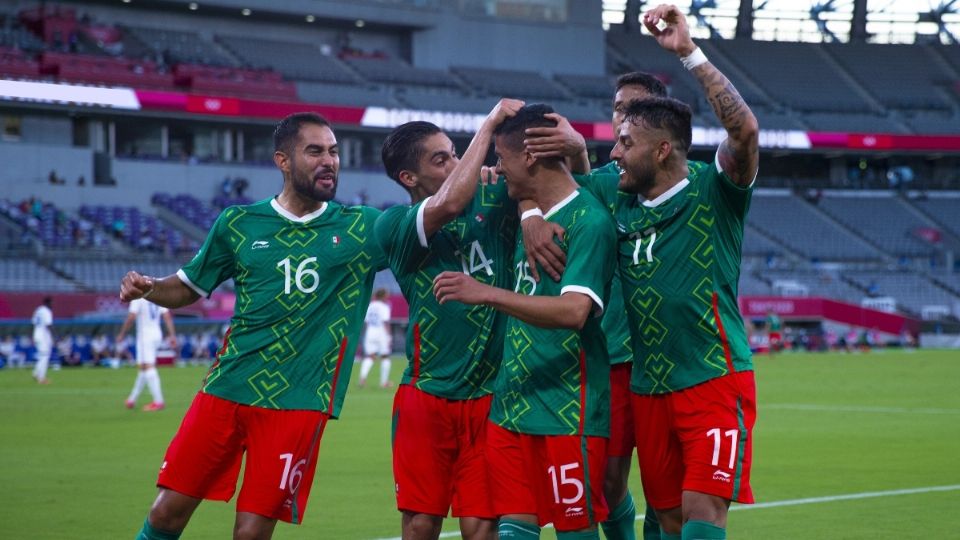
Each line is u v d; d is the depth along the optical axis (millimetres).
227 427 7426
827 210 74250
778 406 25453
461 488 7504
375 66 66125
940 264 71312
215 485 7527
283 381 7414
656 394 7035
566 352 6934
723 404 6812
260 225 7570
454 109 64312
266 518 7395
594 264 6652
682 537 6801
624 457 7859
